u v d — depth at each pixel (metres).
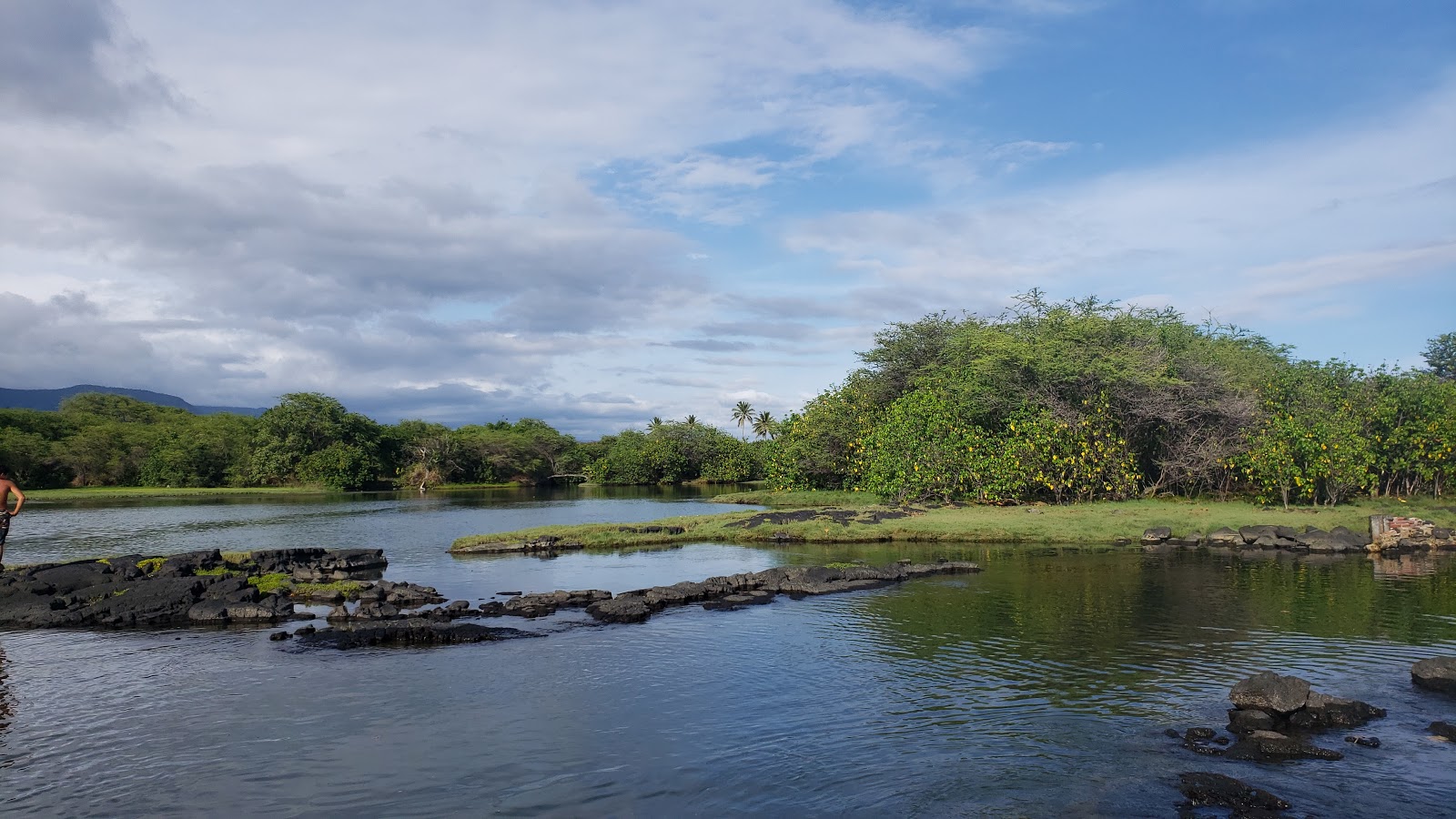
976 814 8.32
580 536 31.34
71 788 9.24
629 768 9.59
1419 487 38.28
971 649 14.47
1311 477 33.69
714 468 94.81
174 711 11.79
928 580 21.39
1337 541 26.20
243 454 93.75
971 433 38.75
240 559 24.64
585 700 12.04
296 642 15.69
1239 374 42.66
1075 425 37.28
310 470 89.00
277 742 10.54
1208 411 37.75
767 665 13.70
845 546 29.03
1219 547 27.19
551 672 13.48
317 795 8.98
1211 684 12.27
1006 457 36.66
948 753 9.88
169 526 43.59
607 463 100.62
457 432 113.00
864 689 12.36
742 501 53.06
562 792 8.98
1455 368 57.53
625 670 13.55
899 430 40.91
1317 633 15.16
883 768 9.47
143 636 16.53
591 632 16.11
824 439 51.50
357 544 33.75
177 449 92.62
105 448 90.62
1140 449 40.66
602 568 24.88
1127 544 27.95
